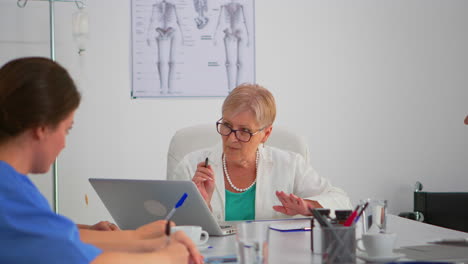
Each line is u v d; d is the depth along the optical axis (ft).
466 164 12.28
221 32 11.42
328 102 11.82
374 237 4.04
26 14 10.67
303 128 11.71
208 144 7.79
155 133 11.23
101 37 10.98
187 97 11.33
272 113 6.63
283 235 5.25
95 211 11.03
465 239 4.86
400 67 12.10
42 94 3.46
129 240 4.41
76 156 10.91
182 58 11.30
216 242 5.00
